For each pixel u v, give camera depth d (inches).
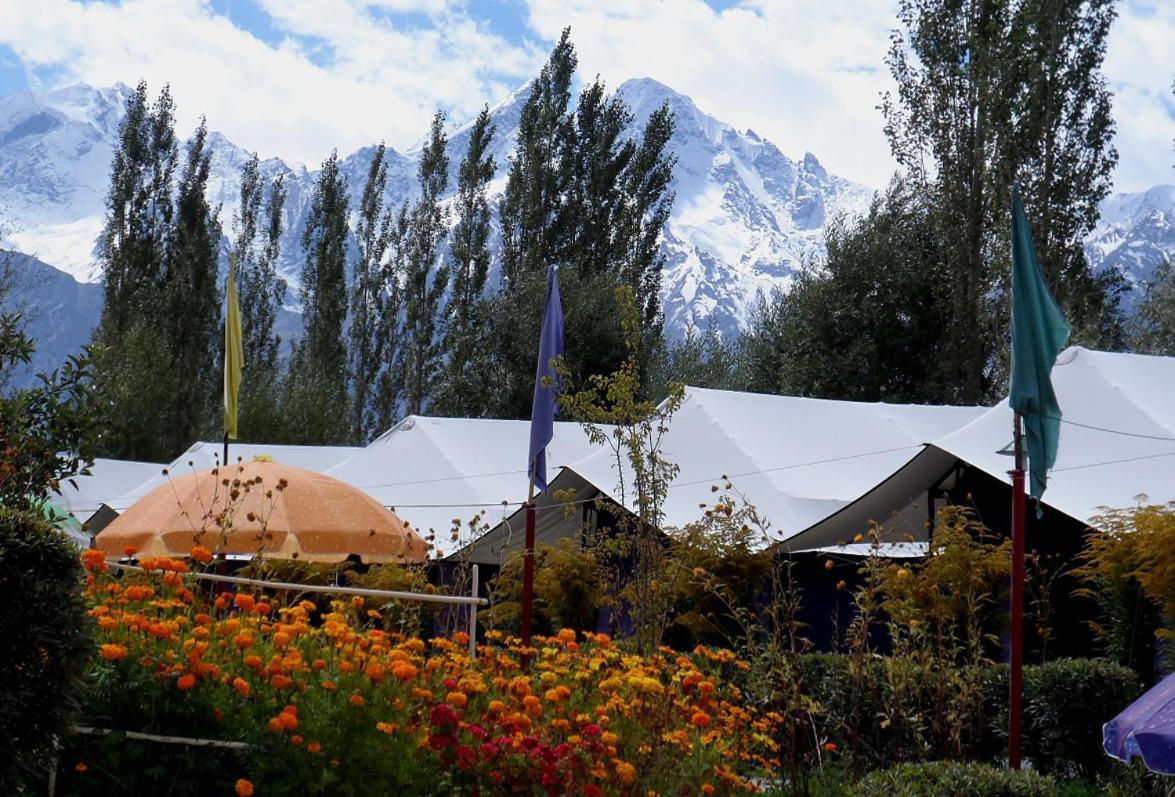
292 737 220.2
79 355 282.2
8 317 285.0
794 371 1396.4
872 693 381.4
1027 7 1175.6
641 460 448.5
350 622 293.0
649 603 428.8
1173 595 435.2
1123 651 469.1
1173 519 442.9
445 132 1920.5
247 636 231.8
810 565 672.4
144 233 1770.4
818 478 697.6
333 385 1863.9
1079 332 1178.6
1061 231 1160.8
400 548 469.1
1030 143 1163.9
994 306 1268.5
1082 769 419.5
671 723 266.4
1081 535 577.6
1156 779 356.8
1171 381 611.2
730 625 544.1
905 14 1237.7
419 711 237.6
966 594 429.4
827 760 361.7
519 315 1539.1
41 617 181.2
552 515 775.1
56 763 205.5
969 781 286.7
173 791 214.1
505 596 620.4
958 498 638.5
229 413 582.6
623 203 1705.2
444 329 1768.0
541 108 1717.5
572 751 230.5
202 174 1787.6
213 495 449.7
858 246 1395.2
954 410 837.8
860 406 814.5
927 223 1392.7
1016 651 327.9
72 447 277.1
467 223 1782.7
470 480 802.8
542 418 438.0
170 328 1734.7
